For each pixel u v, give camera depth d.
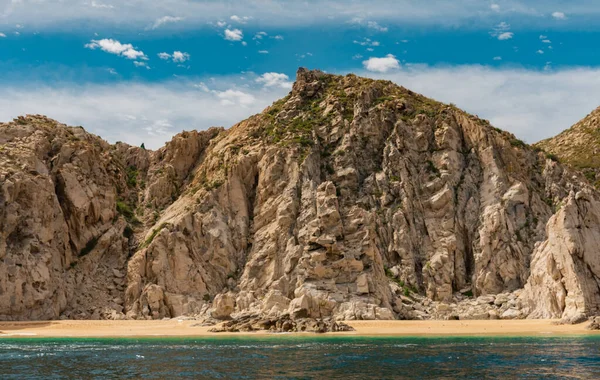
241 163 124.88
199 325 92.38
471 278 112.00
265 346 68.56
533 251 108.88
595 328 82.50
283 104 143.00
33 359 59.22
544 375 49.59
